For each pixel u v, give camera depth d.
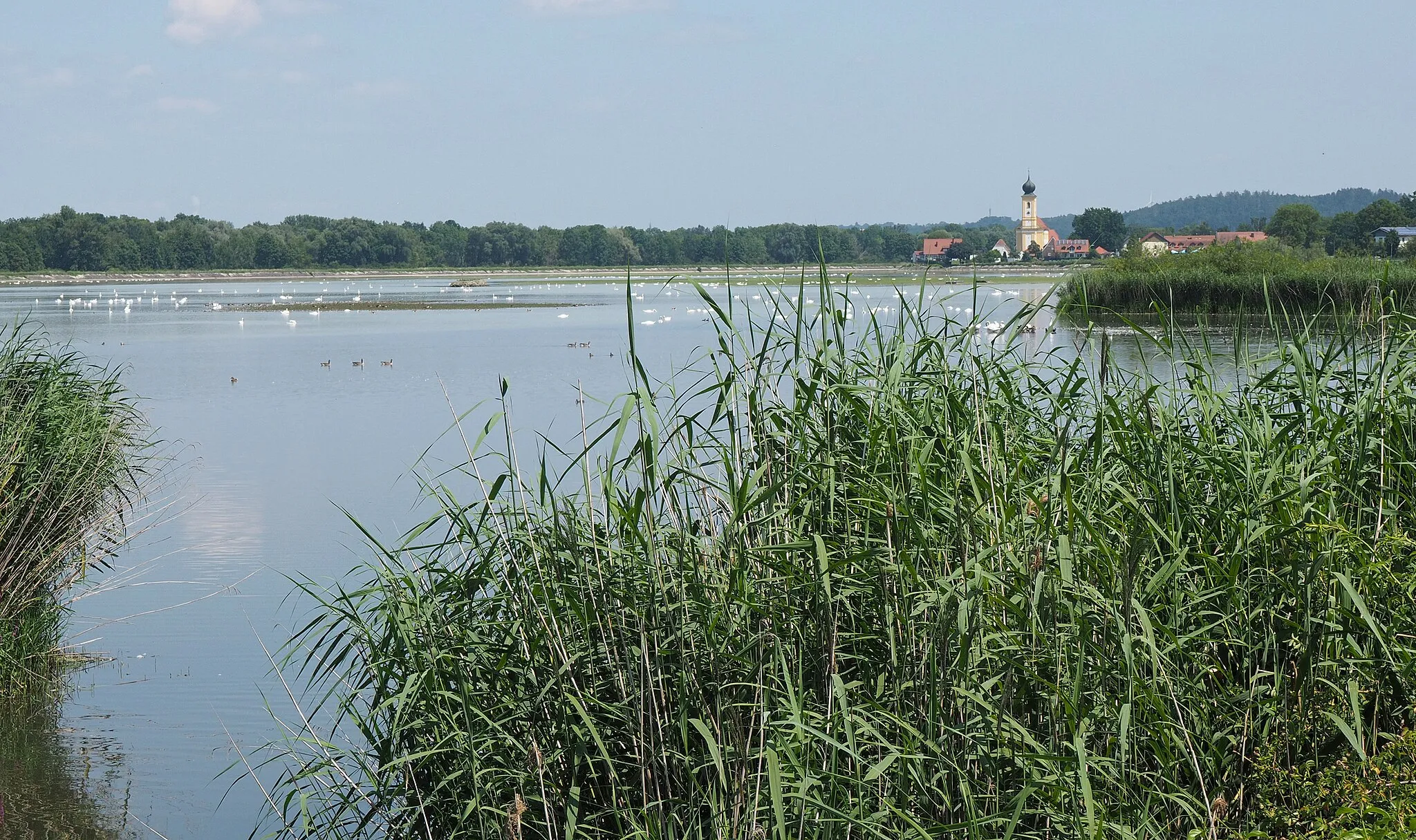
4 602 9.88
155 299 89.56
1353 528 6.03
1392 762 4.91
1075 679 5.04
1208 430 6.39
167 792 7.82
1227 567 5.60
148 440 23.05
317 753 7.73
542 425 23.00
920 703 5.36
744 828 5.16
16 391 11.36
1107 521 5.80
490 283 152.25
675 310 78.31
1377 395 6.41
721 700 5.50
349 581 12.49
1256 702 5.48
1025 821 5.29
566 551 6.14
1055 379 7.02
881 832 4.91
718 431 6.77
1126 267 49.31
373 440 22.94
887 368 6.41
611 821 5.86
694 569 5.77
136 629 11.16
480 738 5.83
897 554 5.65
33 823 7.41
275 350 46.66
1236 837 4.91
